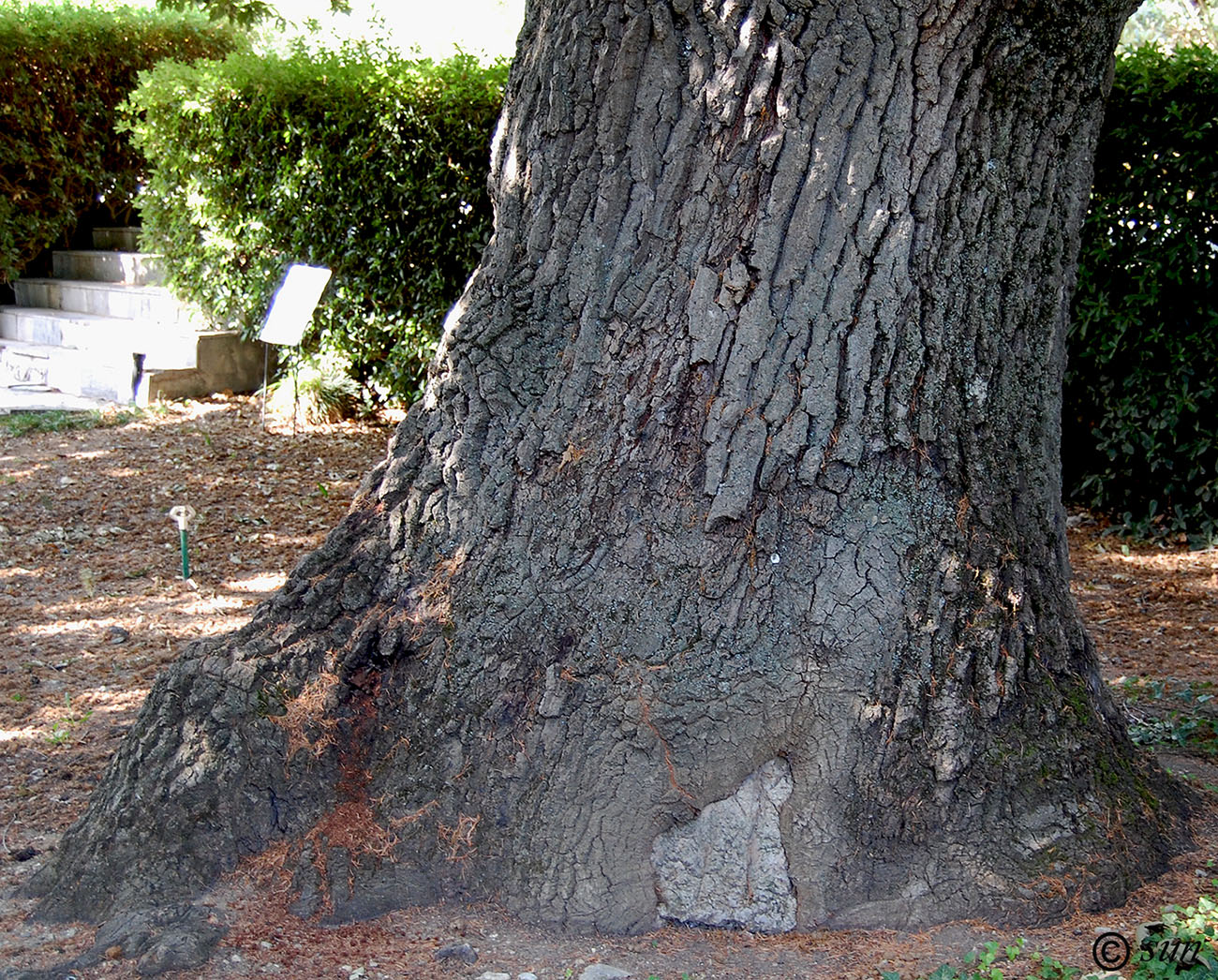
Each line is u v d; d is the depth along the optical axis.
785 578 3.17
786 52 3.04
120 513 7.64
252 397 10.84
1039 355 3.37
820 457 3.16
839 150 3.08
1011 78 3.13
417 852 3.22
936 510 3.21
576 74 3.23
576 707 3.17
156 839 3.23
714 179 3.13
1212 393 7.16
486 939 3.08
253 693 3.31
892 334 3.15
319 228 9.95
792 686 3.15
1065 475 8.24
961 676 3.19
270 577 6.53
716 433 3.15
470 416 3.35
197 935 3.01
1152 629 6.04
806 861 3.15
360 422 10.03
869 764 3.15
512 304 3.36
